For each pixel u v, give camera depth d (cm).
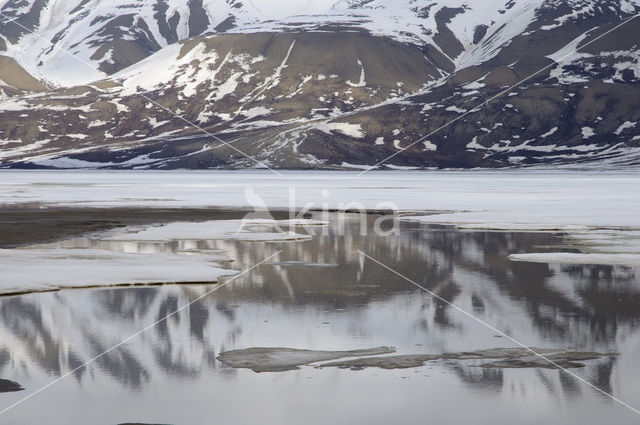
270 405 2314
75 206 13600
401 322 3481
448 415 2225
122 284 4569
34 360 2803
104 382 2538
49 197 17112
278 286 4556
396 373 2652
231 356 2869
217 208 13238
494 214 11506
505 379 2572
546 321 3494
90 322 3475
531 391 2441
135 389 2467
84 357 2848
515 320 3525
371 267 5469
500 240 7531
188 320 3522
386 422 2169
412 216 11444
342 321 3509
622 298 4097
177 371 2669
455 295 4219
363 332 3275
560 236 7931
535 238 7712
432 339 3144
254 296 4184
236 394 2416
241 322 3475
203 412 2252
